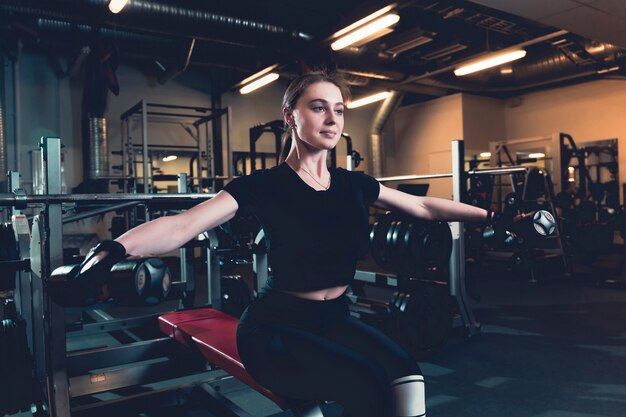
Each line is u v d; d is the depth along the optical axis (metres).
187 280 2.94
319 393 0.85
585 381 2.28
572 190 7.63
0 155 5.95
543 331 3.15
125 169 6.55
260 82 7.02
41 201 1.68
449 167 8.95
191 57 6.39
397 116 9.95
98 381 1.90
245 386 2.09
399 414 0.80
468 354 2.72
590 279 5.05
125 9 4.56
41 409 1.96
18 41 5.89
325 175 0.97
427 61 7.23
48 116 6.70
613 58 5.77
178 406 2.07
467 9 5.75
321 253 0.91
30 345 2.25
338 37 5.34
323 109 0.93
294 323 0.91
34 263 1.86
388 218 2.80
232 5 5.16
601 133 8.00
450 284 3.08
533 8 4.33
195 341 1.72
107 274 0.67
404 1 4.52
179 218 0.80
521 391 2.18
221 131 7.90
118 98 7.26
